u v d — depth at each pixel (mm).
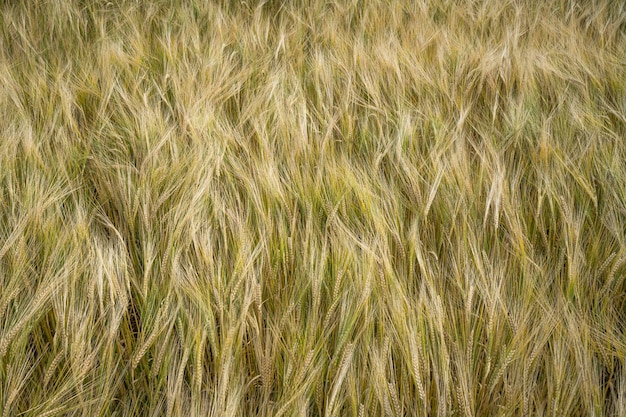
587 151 1911
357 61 2404
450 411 1277
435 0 3072
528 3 3037
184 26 2754
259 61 2490
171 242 1486
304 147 1851
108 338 1353
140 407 1389
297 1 3123
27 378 1344
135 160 1897
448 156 1908
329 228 1635
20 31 2656
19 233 1509
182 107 2078
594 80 2324
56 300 1395
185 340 1383
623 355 1412
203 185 1638
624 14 2863
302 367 1256
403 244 1588
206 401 1333
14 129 1922
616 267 1486
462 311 1434
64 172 1761
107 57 2402
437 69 2441
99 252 1459
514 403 1308
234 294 1375
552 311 1464
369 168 1855
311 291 1469
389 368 1336
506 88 2287
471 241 1580
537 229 1712
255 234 1599
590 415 1327
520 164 1884
